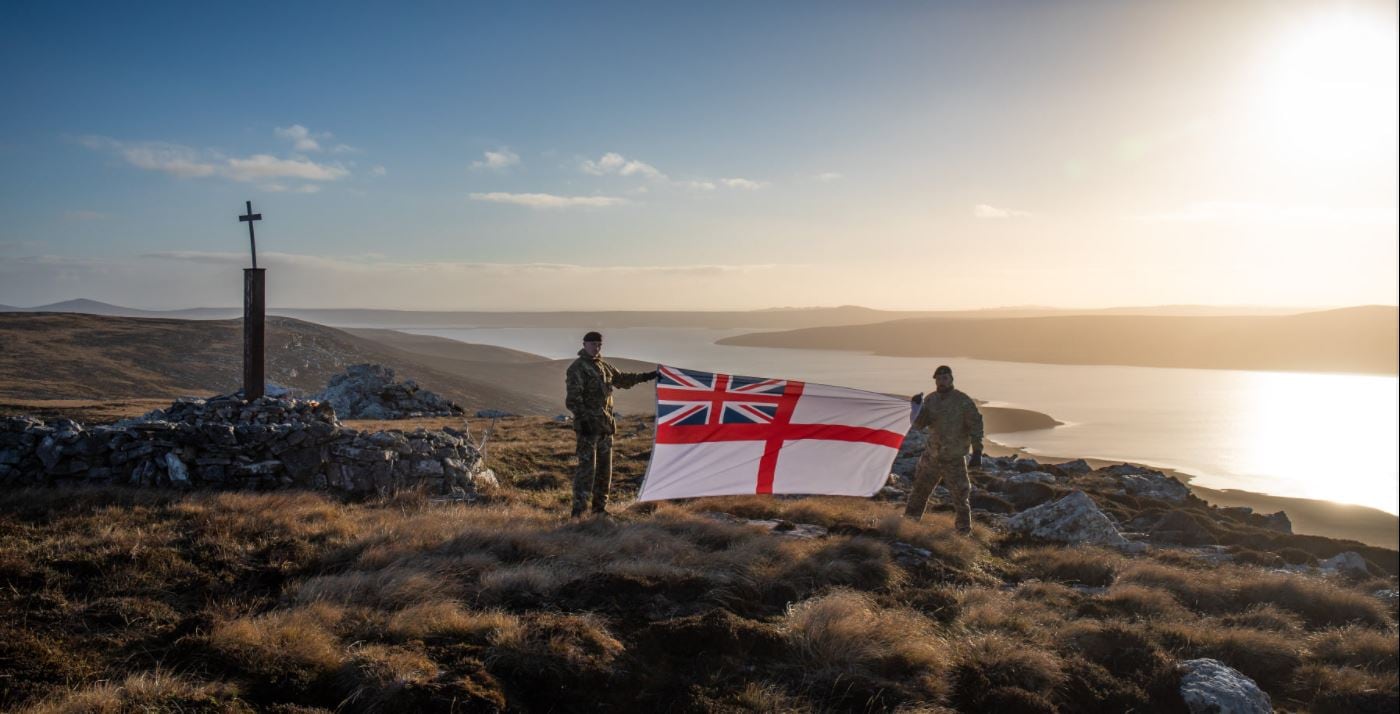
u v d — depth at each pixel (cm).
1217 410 19975
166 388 9562
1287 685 809
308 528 934
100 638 600
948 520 1263
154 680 529
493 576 771
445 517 1053
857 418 1231
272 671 564
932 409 1205
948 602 864
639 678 620
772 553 944
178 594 716
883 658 684
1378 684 803
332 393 2905
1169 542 1439
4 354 9456
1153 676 740
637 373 1175
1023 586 984
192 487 1129
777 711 590
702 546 985
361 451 1248
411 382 3073
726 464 1205
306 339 15462
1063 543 1247
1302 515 6569
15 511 913
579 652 622
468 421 2647
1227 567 1198
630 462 1748
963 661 709
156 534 851
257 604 706
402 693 538
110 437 1135
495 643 623
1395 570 1441
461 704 538
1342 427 17712
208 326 14525
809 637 698
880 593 872
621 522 1063
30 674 534
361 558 820
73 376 9044
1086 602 934
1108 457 11925
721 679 630
